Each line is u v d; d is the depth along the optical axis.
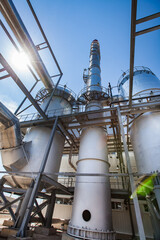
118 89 14.16
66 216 13.83
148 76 11.03
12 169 8.62
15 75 7.56
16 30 9.16
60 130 11.27
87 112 9.24
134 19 4.44
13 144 8.38
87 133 10.00
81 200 7.19
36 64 11.68
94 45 22.55
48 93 14.13
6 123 7.81
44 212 15.20
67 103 14.88
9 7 8.01
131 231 10.42
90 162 8.33
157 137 7.58
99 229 6.19
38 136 10.59
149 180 6.23
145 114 8.89
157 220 6.12
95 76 14.97
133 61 5.69
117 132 11.26
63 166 17.11
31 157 9.30
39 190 9.43
